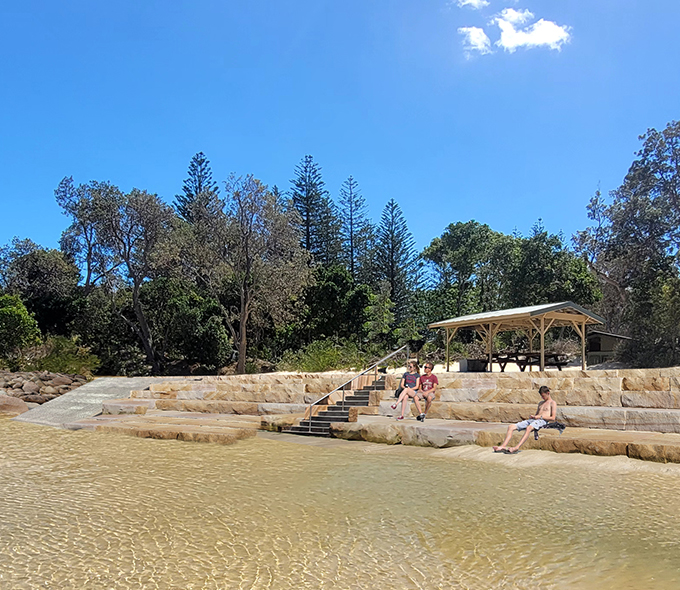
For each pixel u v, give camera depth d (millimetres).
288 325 36656
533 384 12383
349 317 37875
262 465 9133
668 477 7359
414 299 45344
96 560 5191
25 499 7312
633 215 36812
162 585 4629
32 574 4906
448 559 5059
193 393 18047
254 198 30641
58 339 24391
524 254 37469
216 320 33000
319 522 6129
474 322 18859
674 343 26547
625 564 4844
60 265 37531
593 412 10375
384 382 15391
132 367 31156
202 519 6320
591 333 31297
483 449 9453
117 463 9570
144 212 32000
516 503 6602
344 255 49906
